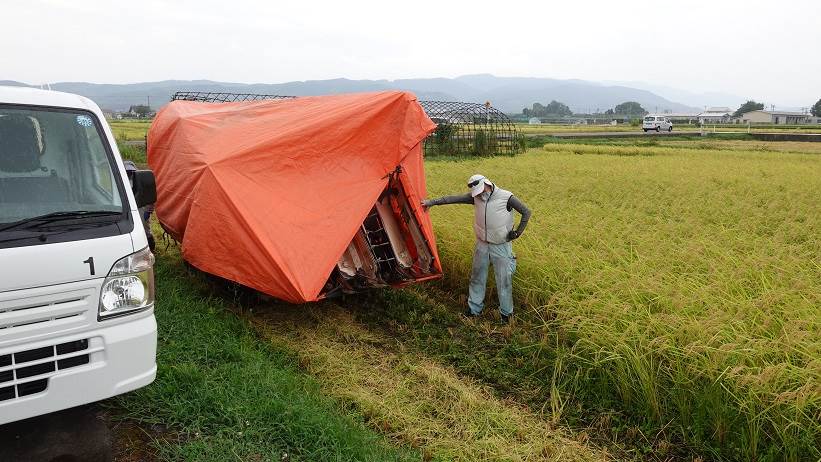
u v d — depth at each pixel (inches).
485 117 1143.0
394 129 289.1
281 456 165.0
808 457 174.4
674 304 238.2
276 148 266.1
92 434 167.9
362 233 297.3
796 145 1486.2
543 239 358.0
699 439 190.2
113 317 152.3
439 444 185.0
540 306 293.0
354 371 228.7
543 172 721.6
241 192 255.9
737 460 182.5
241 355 221.9
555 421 202.1
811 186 605.9
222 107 362.9
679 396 200.1
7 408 137.9
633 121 3221.0
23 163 157.5
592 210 466.0
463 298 314.7
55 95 171.9
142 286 159.0
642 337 213.8
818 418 175.3
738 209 470.6
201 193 261.3
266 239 250.2
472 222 382.9
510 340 266.2
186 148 296.0
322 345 252.7
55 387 143.6
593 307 246.8
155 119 381.1
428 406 207.5
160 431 172.4
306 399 196.4
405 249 312.7
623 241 362.9
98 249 149.5
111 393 152.2
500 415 201.6
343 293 279.3
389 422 195.0
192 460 156.6
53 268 142.2
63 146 164.9
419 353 250.4
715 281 262.5
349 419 190.1
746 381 181.6
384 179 287.6
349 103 291.1
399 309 297.9
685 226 402.0
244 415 178.9
